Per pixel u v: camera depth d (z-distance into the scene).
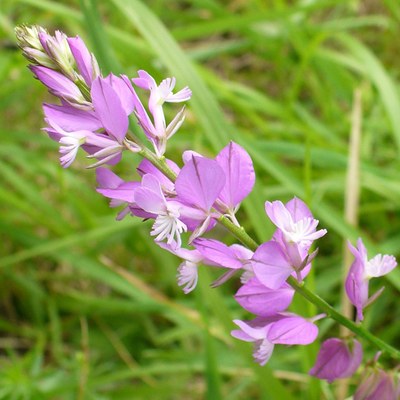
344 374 0.15
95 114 0.13
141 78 0.14
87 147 0.13
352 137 0.26
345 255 0.24
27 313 0.32
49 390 0.24
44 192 0.35
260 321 0.14
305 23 0.36
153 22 0.25
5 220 0.31
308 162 0.22
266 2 0.40
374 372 0.15
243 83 0.40
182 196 0.13
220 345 0.27
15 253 0.33
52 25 0.38
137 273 0.33
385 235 0.31
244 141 0.24
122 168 0.33
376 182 0.28
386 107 0.29
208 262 0.14
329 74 0.34
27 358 0.25
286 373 0.24
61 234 0.31
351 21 0.36
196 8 0.42
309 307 0.20
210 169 0.13
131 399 0.26
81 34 0.33
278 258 0.13
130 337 0.30
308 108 0.38
